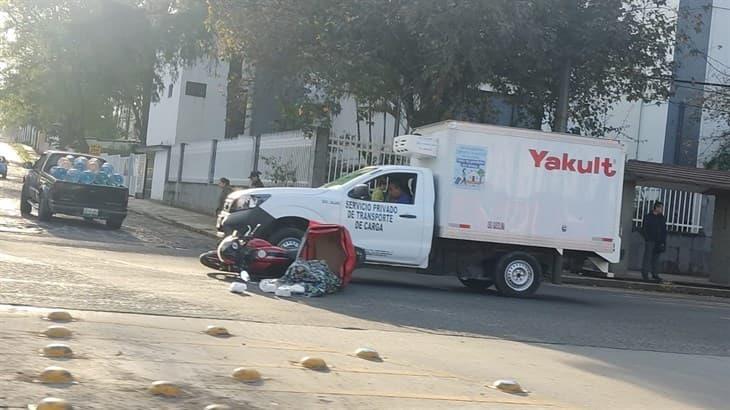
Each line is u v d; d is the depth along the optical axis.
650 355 9.63
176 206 35.44
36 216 21.61
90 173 19.92
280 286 11.48
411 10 18.73
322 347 7.83
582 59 21.12
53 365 5.97
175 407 5.34
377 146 22.91
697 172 23.47
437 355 8.15
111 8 38.03
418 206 14.16
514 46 20.20
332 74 20.48
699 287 21.86
